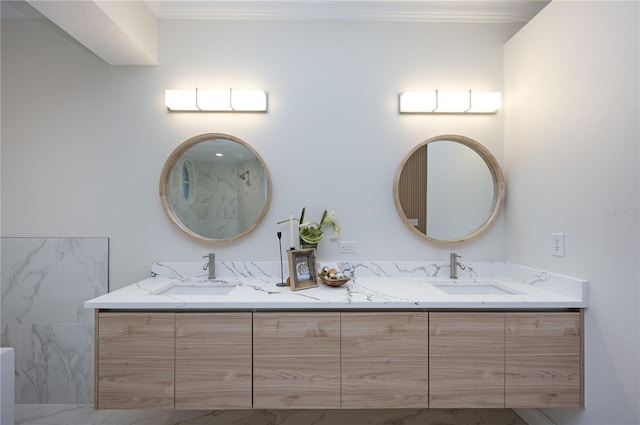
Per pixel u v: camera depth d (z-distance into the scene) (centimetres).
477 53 208
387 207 209
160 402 149
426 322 151
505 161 210
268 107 208
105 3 153
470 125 208
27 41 204
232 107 202
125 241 205
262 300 151
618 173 131
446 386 150
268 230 207
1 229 204
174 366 149
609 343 137
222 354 150
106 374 149
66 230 205
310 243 196
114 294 162
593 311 145
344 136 209
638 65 123
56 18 157
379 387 150
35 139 204
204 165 207
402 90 209
